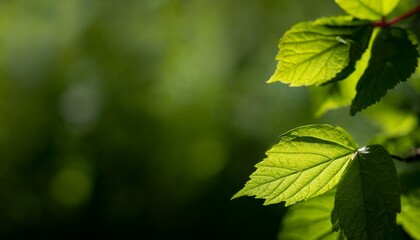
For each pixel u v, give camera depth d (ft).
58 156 21.49
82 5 21.85
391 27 4.97
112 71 21.58
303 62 4.91
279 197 4.31
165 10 21.16
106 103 21.44
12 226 21.30
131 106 21.30
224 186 19.71
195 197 20.01
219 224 19.19
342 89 6.20
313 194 4.33
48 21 21.90
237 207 19.01
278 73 4.92
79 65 21.89
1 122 21.72
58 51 21.94
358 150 4.30
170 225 20.18
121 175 21.09
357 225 4.15
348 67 4.87
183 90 20.63
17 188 21.50
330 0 20.75
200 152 20.76
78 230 20.98
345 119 16.63
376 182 4.18
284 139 4.35
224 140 20.63
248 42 20.90
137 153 21.15
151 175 20.94
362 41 4.93
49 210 21.34
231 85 20.70
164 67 20.94
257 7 21.01
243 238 18.42
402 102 7.70
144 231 20.45
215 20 20.95
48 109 21.77
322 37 4.90
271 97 20.01
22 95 21.95
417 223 5.31
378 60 4.78
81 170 21.33
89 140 21.39
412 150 6.24
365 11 4.99
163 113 21.17
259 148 20.31
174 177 20.71
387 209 4.12
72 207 21.26
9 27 21.88
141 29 21.45
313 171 4.33
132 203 20.84
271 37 20.92
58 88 21.84
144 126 21.30
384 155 4.23
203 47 20.71
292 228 5.23
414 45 4.78
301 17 20.90
